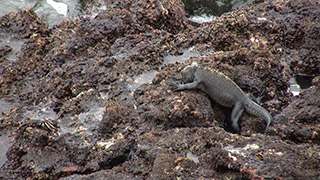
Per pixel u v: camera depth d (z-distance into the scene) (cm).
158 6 2200
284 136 1434
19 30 2350
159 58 1930
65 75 1848
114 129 1443
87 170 1300
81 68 1858
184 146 1245
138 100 1570
